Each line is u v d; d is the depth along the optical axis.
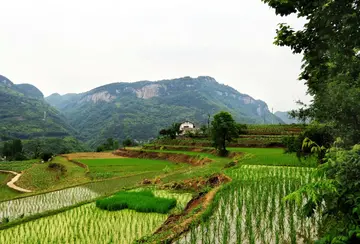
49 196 24.34
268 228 8.66
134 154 82.94
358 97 5.62
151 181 26.14
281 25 5.93
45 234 10.98
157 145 90.44
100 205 15.04
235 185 15.02
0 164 75.38
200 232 8.79
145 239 9.09
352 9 4.84
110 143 137.00
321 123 7.23
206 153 62.59
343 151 5.04
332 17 5.02
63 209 14.91
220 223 9.51
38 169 56.06
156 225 11.49
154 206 13.83
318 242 4.62
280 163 25.59
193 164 54.06
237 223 8.77
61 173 48.84
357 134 5.95
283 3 5.57
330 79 6.08
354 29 4.98
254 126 89.38
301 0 5.44
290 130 75.50
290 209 9.70
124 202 14.82
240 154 45.00
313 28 5.52
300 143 9.73
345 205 4.60
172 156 66.81
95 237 10.31
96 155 92.25
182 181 22.17
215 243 7.96
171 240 8.34
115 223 12.02
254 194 12.98
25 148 143.50
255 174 19.42
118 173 41.47
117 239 9.98
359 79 5.50
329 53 5.62
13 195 34.28
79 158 78.94
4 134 177.25
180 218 10.96
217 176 20.28
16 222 12.51
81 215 13.73
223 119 51.38
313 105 6.98
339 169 5.00
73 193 25.61
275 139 65.12
